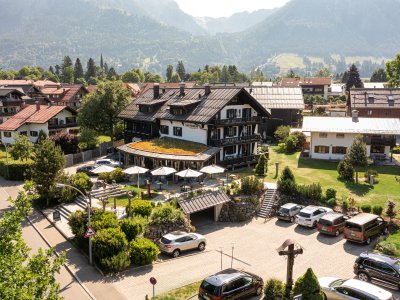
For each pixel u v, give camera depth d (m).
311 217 38.00
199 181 47.09
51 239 35.06
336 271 29.41
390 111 74.00
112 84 72.75
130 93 76.06
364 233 33.50
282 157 60.81
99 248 29.55
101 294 25.73
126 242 30.53
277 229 38.41
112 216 33.88
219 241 35.56
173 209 36.09
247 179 43.06
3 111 89.25
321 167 54.47
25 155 57.72
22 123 75.50
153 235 34.28
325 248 33.66
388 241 33.59
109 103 70.31
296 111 78.50
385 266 26.66
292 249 22.84
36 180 42.59
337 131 56.50
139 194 42.56
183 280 27.72
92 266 29.88
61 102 113.44
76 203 42.75
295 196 43.84
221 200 40.22
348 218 37.94
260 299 25.03
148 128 62.41
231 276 24.62
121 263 28.84
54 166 42.53
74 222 33.47
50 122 76.56
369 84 146.25
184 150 50.31
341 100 146.38
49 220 39.41
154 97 65.00
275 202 43.06
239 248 33.91
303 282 21.06
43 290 15.09
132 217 36.00
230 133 55.44
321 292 21.08
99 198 41.59
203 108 54.00
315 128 57.75
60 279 27.97
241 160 54.25
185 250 32.75
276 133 70.94
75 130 81.62
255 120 56.53
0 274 14.11
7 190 50.16
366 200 42.03
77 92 114.38
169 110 58.62
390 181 47.84
